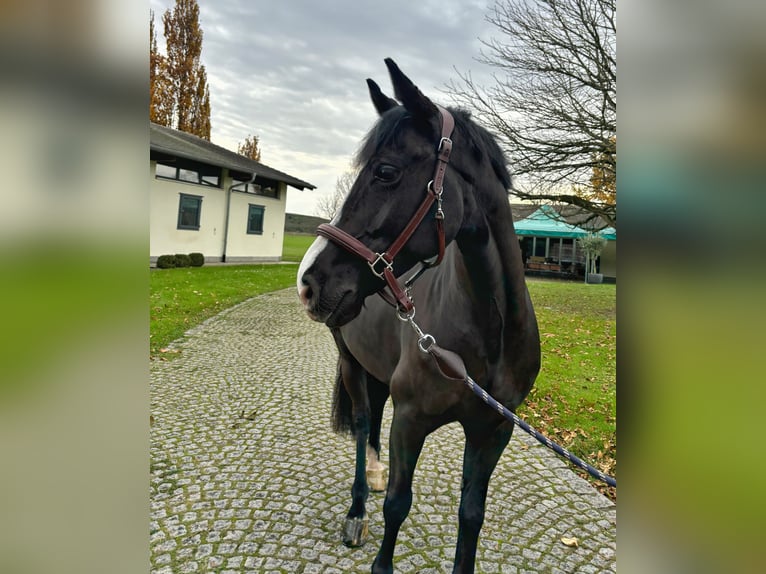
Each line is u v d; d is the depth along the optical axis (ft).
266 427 12.12
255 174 56.39
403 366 5.25
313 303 4.26
